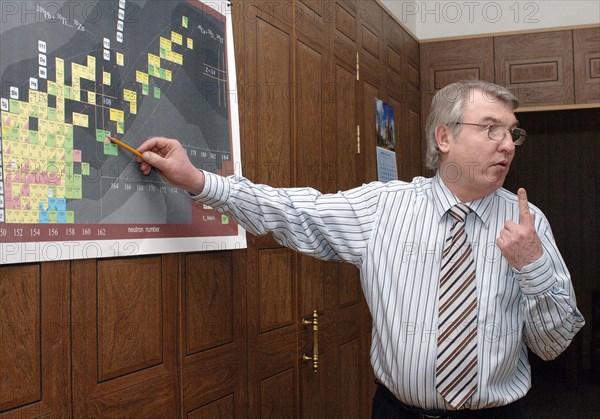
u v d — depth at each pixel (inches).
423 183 66.8
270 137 86.0
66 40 50.6
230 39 74.7
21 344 46.9
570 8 166.7
